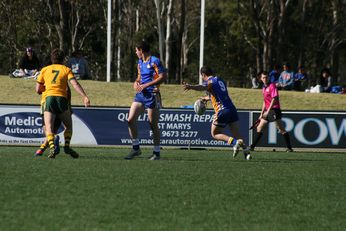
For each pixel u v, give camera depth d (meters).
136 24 189.00
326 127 65.50
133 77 166.25
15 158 45.22
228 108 47.56
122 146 64.75
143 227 23.80
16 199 28.36
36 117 63.78
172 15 160.00
